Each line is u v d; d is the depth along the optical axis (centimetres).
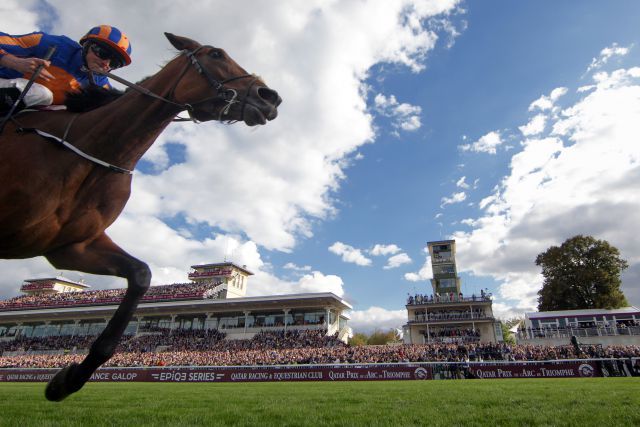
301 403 741
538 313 4447
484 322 4775
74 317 5509
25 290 8138
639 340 3594
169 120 390
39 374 2459
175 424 459
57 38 391
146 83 399
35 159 327
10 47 369
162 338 4784
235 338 4709
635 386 1062
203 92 372
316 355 3347
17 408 638
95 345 348
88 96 386
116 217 384
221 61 379
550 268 5119
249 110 363
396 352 3247
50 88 370
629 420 443
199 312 4988
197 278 6606
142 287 372
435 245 5772
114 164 367
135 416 544
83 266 379
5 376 2520
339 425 456
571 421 450
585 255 4897
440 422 463
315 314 4675
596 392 859
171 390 1277
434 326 4866
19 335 5809
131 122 370
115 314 361
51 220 337
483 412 553
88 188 354
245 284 6950
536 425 436
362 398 834
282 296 4475
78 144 351
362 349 3475
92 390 1291
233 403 752
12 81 355
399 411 582
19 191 315
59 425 448
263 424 465
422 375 2038
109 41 397
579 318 4306
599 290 4747
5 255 355
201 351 4188
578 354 2698
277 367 2203
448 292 5441
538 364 1931
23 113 355
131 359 3762
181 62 384
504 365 1972
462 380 1842
